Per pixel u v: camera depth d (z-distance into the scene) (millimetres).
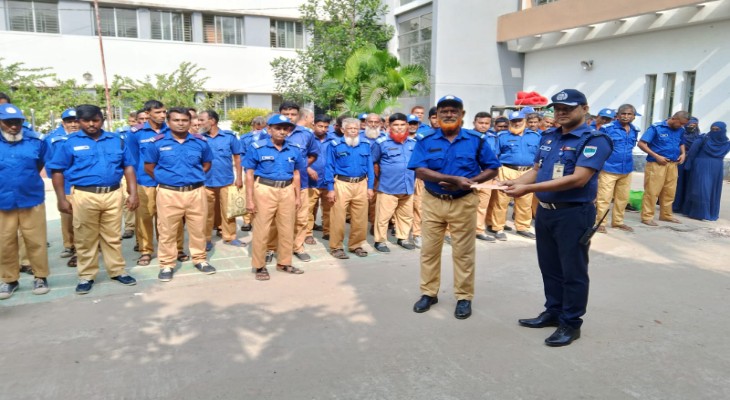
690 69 12562
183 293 4762
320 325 4035
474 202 4176
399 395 3018
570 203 3633
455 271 4297
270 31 21844
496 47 17422
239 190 6449
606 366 3365
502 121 7621
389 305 4480
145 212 5660
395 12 19438
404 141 6250
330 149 5934
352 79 15273
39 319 4141
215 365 3379
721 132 7992
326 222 6992
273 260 5898
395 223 6602
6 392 3051
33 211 4641
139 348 3625
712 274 5363
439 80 16891
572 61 15820
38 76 16781
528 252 6305
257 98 21953
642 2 12625
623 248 6441
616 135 7223
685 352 3559
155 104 5609
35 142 4684
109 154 4793
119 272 5023
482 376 3240
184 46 20375
